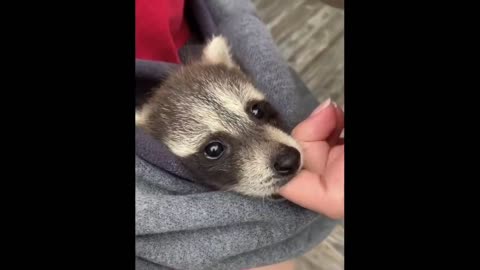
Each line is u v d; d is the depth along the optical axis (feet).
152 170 0.61
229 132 0.67
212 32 0.80
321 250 0.73
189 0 0.81
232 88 0.71
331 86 0.78
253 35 0.75
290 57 0.82
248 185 0.62
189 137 0.67
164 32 0.69
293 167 0.60
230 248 0.60
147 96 0.70
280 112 0.72
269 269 0.68
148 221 0.56
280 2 0.84
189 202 0.58
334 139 0.64
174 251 0.58
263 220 0.61
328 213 0.56
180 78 0.71
